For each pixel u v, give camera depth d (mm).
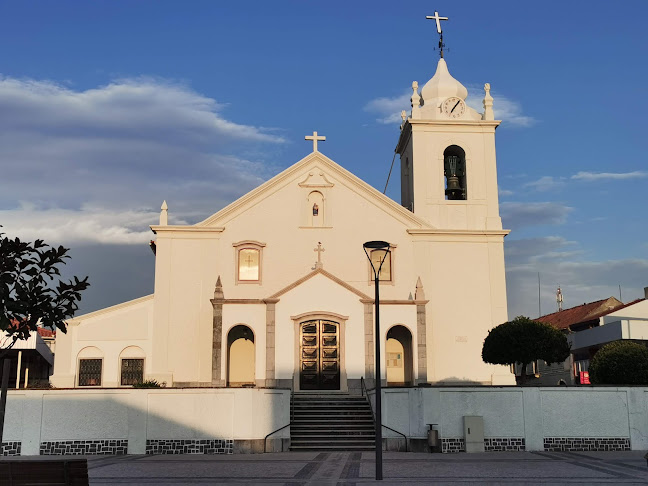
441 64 43938
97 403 26125
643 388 26797
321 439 27797
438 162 40688
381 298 38000
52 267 12789
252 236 38250
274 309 34688
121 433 25984
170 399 26266
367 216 38906
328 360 34344
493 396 26531
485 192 40562
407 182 43281
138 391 26219
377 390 19391
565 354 31859
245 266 37969
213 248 38000
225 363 34656
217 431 26156
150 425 26062
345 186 39156
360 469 21016
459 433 26250
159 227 37875
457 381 37562
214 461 23328
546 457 24203
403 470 20797
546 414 26516
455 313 38312
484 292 38688
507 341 31984
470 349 37969
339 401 31016
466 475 19562
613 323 40594
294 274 38000
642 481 18281
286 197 38781
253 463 22672
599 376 28109
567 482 18125
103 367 37000
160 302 37344
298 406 30672
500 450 26234
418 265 38625
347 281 38250
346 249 38500
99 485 17719
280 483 18125
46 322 12750
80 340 37219
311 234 38500
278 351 34281
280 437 26500
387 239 38781
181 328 37125
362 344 34438
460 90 43000
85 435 25891
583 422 26531
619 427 26547
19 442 25703
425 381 35188
